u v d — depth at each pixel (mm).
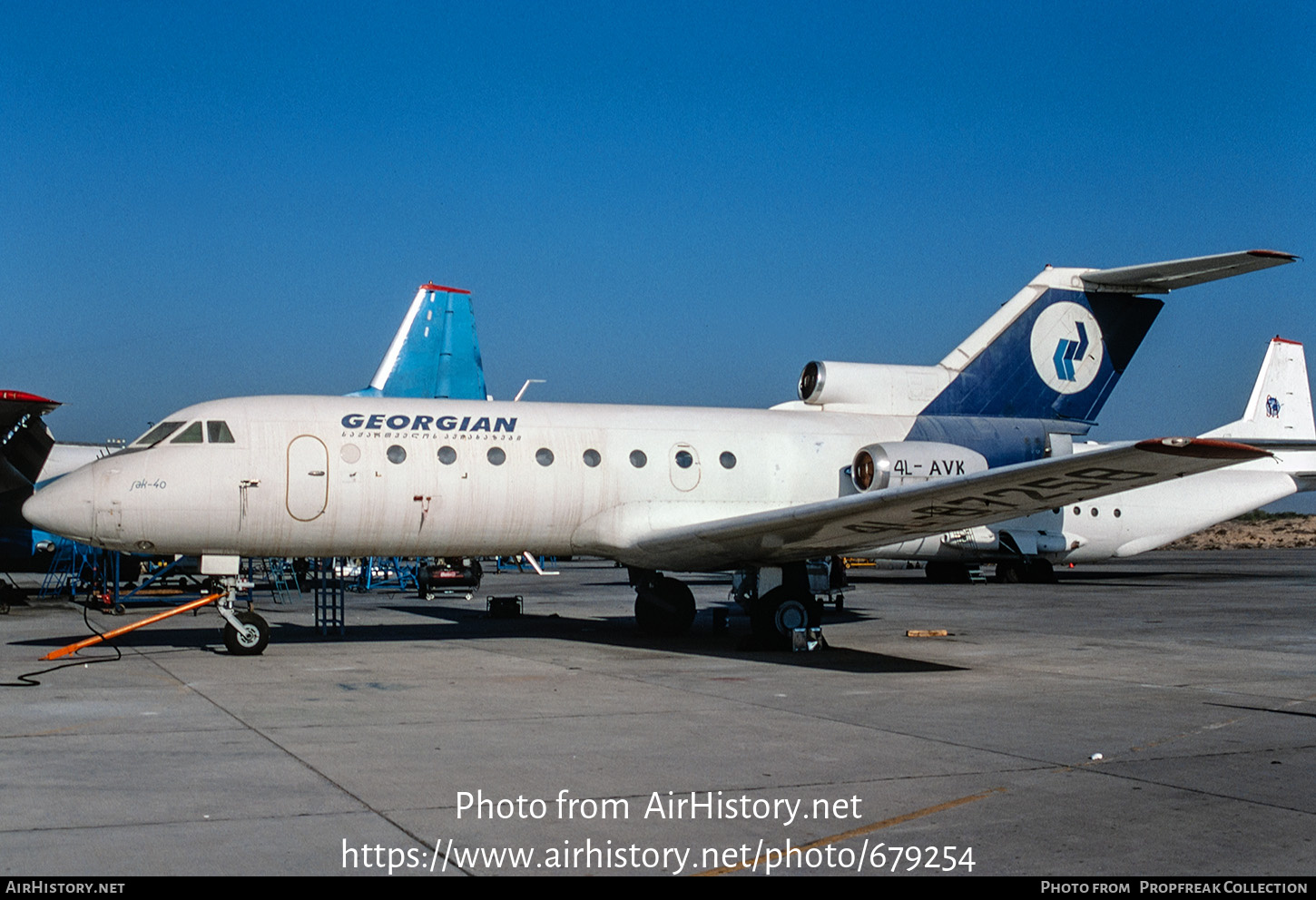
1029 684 13531
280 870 6227
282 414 17188
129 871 6164
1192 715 11305
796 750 9414
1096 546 36344
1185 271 21250
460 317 37594
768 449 19797
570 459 18344
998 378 22172
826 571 18156
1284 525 123000
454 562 31016
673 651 17203
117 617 23797
